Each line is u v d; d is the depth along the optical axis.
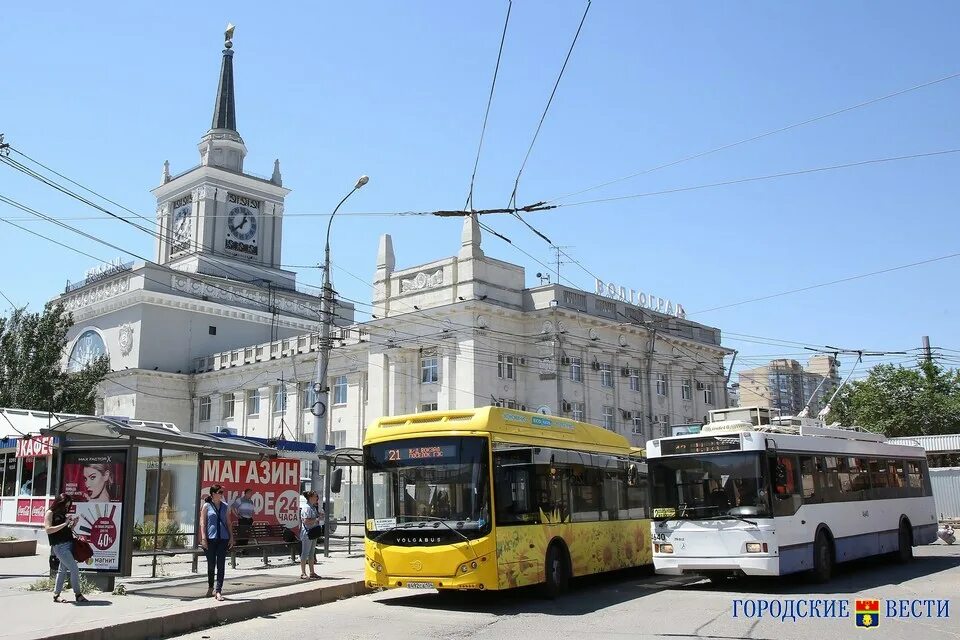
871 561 23.84
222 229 67.88
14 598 14.95
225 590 16.45
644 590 18.30
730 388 58.91
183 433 19.58
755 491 17.12
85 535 16.19
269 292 67.44
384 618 14.56
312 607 16.16
